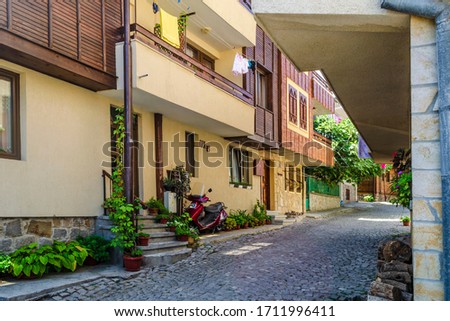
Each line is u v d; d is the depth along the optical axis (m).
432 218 3.65
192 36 11.42
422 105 3.76
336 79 7.13
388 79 7.08
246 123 11.94
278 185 16.73
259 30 13.51
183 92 9.07
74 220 7.52
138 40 7.74
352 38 5.42
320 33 5.27
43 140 6.96
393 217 17.75
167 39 9.01
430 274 3.62
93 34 7.44
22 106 6.70
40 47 6.36
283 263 7.43
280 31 5.18
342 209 21.66
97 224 7.87
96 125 8.05
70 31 6.96
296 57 6.19
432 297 3.60
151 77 8.05
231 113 11.12
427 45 3.80
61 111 7.32
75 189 7.52
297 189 18.80
